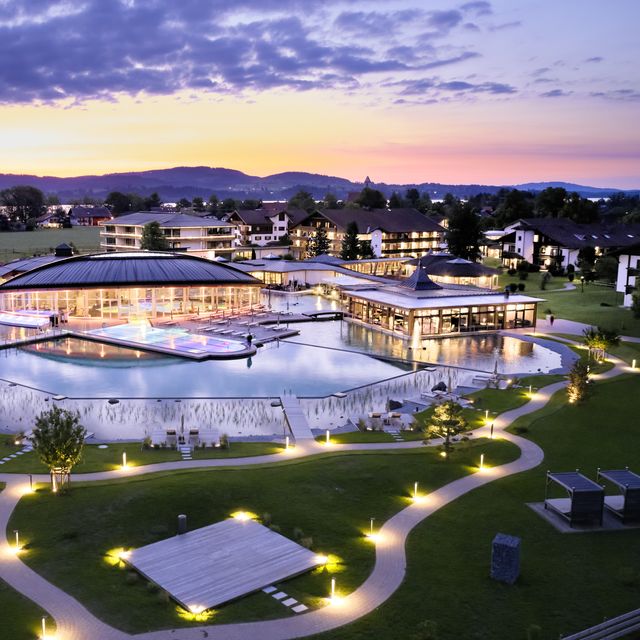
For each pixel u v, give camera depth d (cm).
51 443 4125
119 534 3791
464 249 18150
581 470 4966
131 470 4684
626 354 8700
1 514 3988
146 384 7319
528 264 17412
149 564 3469
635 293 10719
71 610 3078
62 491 4256
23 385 7056
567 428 5812
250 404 6512
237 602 3183
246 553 3603
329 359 8662
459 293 11288
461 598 3262
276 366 8238
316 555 3606
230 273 11988
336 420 6116
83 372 7862
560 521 4116
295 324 11319
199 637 2911
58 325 10444
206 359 8550
